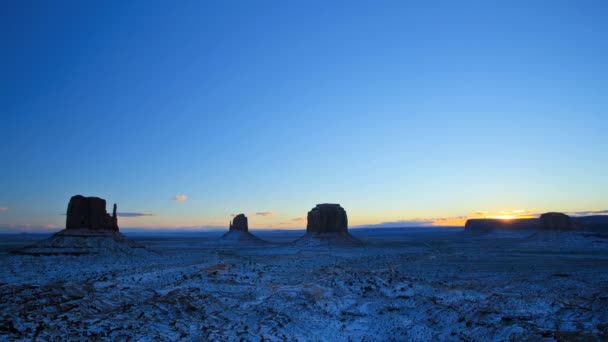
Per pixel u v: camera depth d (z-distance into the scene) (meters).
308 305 42.03
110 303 40.00
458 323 34.41
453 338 31.08
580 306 38.75
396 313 39.62
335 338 32.81
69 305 37.34
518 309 38.88
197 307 38.88
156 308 36.97
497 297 44.03
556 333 29.61
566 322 33.75
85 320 32.94
